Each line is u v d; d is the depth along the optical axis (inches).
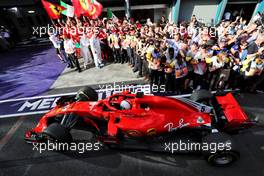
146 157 184.5
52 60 463.5
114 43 386.3
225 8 609.9
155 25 398.9
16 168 181.6
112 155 189.2
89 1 396.5
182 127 179.0
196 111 181.5
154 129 180.5
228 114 175.3
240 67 261.6
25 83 354.6
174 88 281.1
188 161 177.6
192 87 293.1
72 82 343.0
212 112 187.3
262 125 212.1
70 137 188.4
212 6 575.8
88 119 197.2
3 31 591.2
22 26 690.8
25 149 202.1
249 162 172.1
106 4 574.6
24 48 597.0
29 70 415.5
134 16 615.2
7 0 551.2
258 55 238.2
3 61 494.0
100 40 402.3
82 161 184.9
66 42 360.8
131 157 185.8
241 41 272.4
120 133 188.2
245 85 267.6
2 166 184.5
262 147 185.6
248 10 606.2
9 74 403.9
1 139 218.1
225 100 194.9
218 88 285.9
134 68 358.6
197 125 174.6
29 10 650.2
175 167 173.0
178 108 178.1
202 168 170.1
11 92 325.1
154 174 168.2
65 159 187.9
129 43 357.1
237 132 192.9
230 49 275.7
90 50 414.9
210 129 172.7
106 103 194.9
